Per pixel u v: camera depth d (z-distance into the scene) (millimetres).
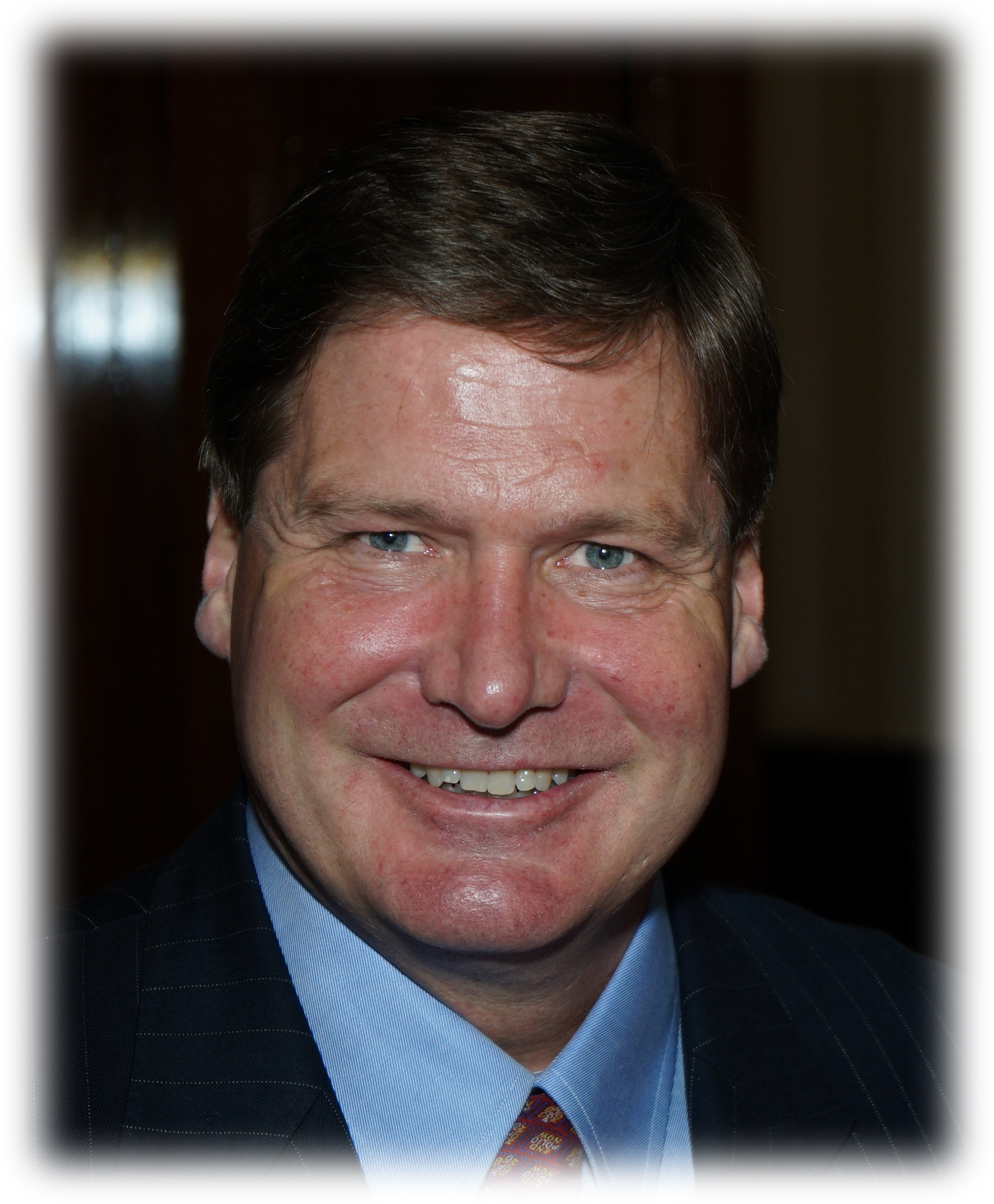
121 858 4051
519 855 1577
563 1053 1749
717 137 4531
